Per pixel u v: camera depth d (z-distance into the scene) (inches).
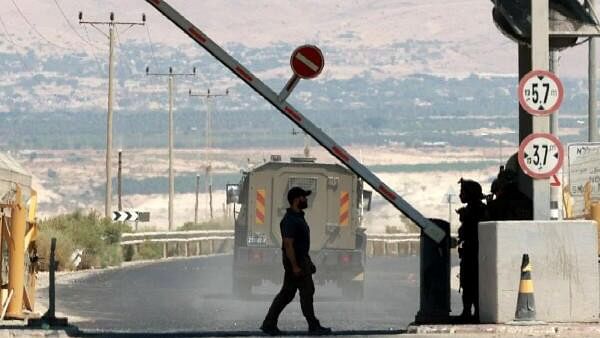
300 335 1958.7
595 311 1920.5
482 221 2010.3
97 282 3777.1
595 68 3513.8
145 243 5625.0
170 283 3752.5
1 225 2288.4
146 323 2436.0
